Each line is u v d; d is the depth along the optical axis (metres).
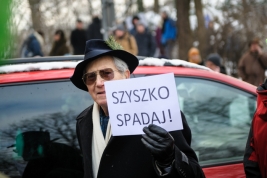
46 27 17.14
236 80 3.01
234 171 2.67
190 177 1.66
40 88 2.38
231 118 2.86
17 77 2.37
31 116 2.31
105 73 1.92
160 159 1.58
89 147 1.94
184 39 12.40
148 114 1.66
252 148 2.17
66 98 2.42
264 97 2.05
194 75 2.82
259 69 8.56
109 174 1.78
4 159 2.20
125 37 9.77
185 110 2.74
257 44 8.55
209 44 12.43
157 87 1.64
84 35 11.36
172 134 1.77
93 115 1.97
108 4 9.16
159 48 13.19
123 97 1.69
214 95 2.85
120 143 1.79
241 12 12.59
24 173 2.21
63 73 2.47
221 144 2.74
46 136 2.30
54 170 2.27
